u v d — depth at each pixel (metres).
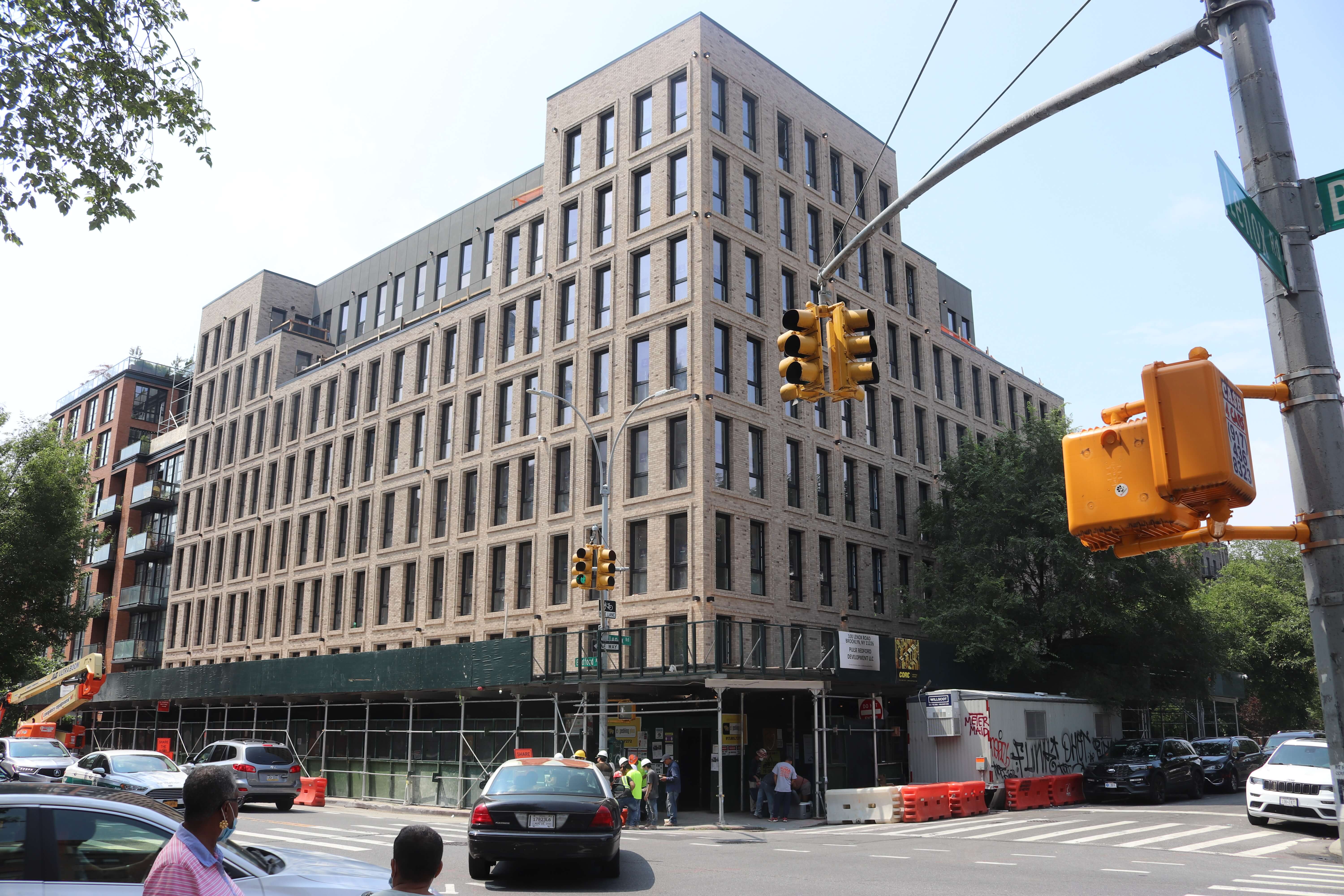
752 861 14.69
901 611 35.34
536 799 12.06
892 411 40.09
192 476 55.72
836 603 34.59
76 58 11.41
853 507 36.56
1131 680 31.27
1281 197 4.18
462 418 39.25
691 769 28.62
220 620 50.00
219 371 55.34
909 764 28.23
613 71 36.41
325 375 47.06
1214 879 12.66
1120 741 29.16
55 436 44.69
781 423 33.75
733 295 33.06
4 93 11.05
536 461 35.81
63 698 36.31
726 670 23.80
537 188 41.66
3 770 22.67
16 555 40.97
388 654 29.92
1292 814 18.22
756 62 35.94
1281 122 4.25
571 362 35.53
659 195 33.75
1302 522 3.97
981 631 30.39
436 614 38.72
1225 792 30.45
